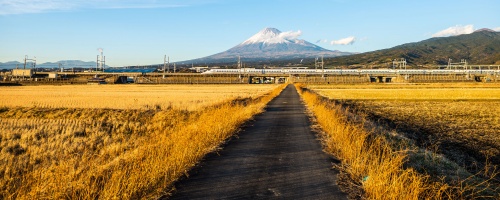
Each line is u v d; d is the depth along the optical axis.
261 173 8.18
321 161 9.48
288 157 10.00
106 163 9.39
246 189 6.94
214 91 76.69
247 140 13.03
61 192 6.25
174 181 7.44
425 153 10.21
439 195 6.22
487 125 21.09
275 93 58.72
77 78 174.50
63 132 19.39
